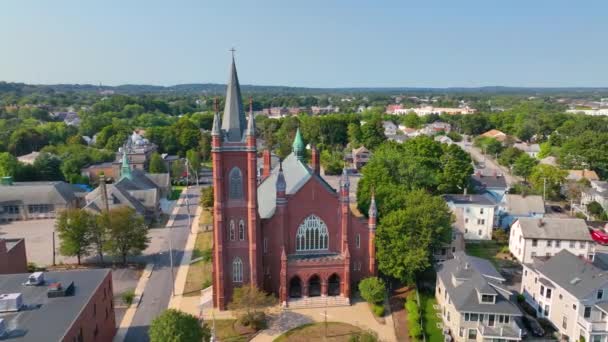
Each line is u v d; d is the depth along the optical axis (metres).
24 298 55.34
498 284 70.38
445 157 138.62
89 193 126.75
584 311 62.91
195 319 55.16
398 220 78.81
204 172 195.12
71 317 50.38
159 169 177.38
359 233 78.56
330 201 76.56
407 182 118.06
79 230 88.94
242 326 68.00
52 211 126.75
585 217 125.25
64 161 164.88
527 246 93.50
